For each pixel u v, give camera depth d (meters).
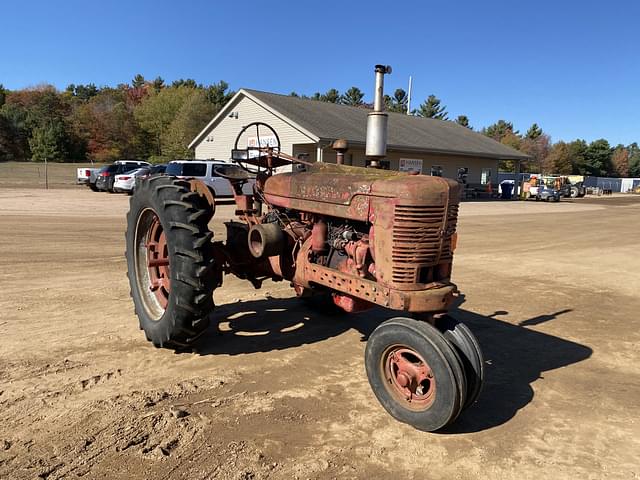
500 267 9.13
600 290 7.59
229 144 26.59
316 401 3.66
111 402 3.49
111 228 11.60
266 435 3.18
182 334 4.15
